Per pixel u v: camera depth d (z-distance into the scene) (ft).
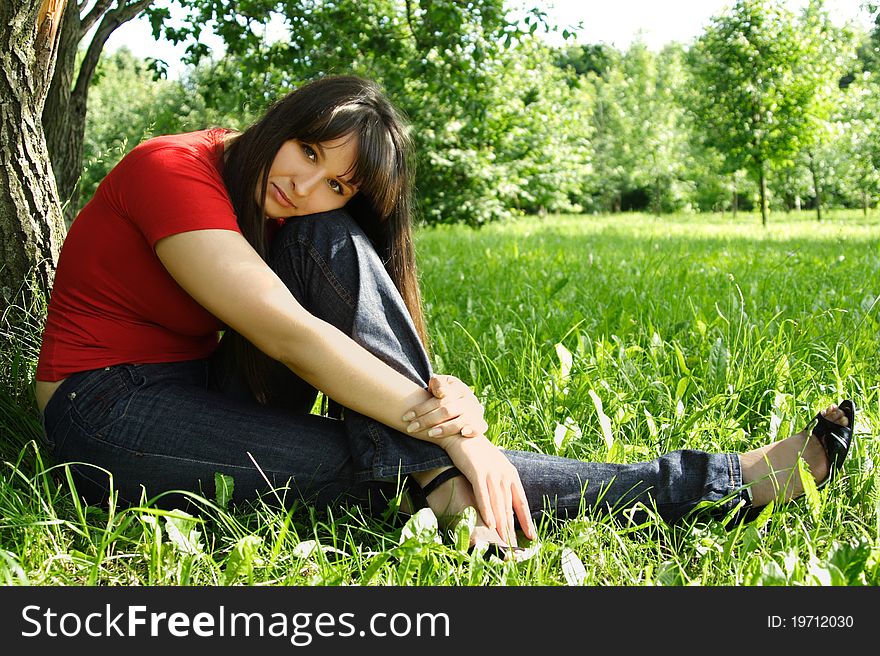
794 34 58.95
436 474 6.07
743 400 8.75
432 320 12.82
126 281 6.28
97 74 20.54
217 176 6.23
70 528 5.95
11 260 8.49
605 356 9.44
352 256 6.24
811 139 59.72
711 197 115.96
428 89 22.91
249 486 6.19
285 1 19.19
